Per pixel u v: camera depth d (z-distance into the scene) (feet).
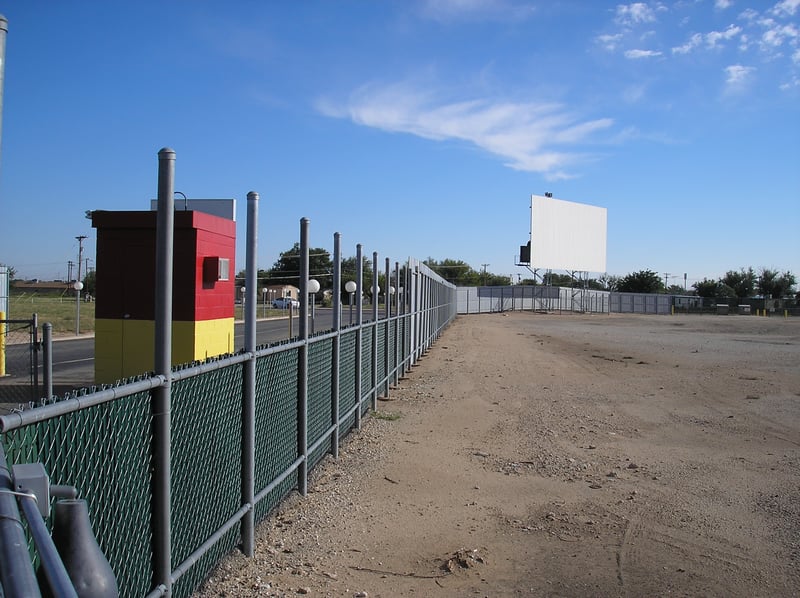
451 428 31.09
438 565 15.66
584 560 16.26
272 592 13.62
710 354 75.36
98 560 7.09
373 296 34.22
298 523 17.62
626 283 372.38
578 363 63.41
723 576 15.53
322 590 13.98
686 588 14.87
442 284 110.32
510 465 24.82
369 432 29.30
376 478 22.38
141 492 10.41
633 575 15.48
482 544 17.07
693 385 48.21
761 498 21.52
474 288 235.20
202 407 12.76
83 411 8.89
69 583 4.85
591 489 22.13
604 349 81.71
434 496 20.81
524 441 28.94
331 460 24.04
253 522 15.38
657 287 367.86
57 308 146.72
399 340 46.80
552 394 42.91
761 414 36.81
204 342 29.22
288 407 18.66
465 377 50.39
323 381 22.70
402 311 49.52
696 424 33.78
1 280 43.78
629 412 36.88
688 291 416.46
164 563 10.86
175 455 11.67
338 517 18.39
